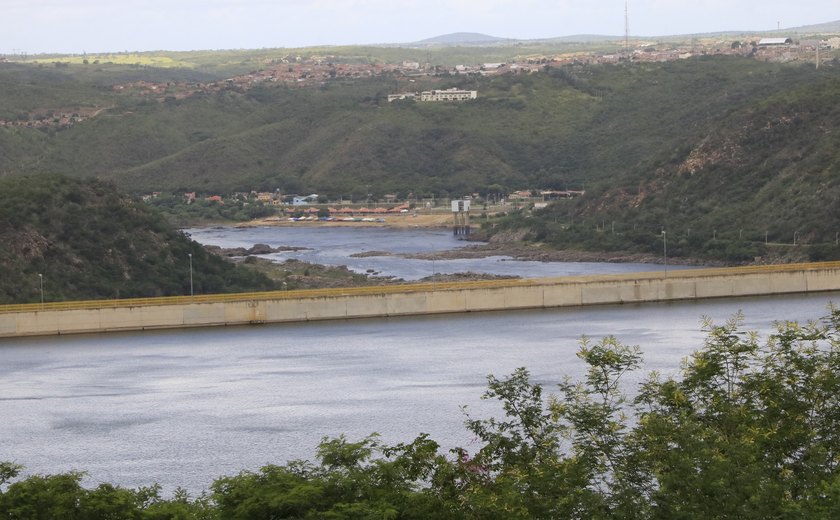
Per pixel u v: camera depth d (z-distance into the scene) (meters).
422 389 136.50
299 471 75.44
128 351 167.62
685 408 69.56
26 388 143.12
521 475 64.88
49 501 71.81
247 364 155.25
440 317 196.25
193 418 126.00
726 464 61.72
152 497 80.12
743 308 194.38
